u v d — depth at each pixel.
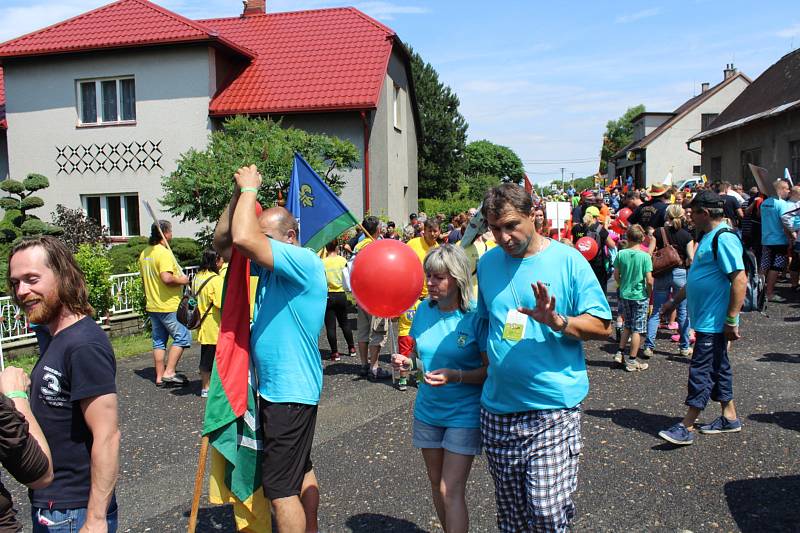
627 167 56.62
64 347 2.49
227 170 12.26
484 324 3.25
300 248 3.22
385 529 3.92
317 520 3.70
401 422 5.96
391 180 19.53
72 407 2.50
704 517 3.93
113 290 10.93
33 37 18.33
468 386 3.24
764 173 11.51
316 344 3.27
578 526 3.87
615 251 11.19
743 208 13.45
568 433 2.90
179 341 7.57
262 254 3.04
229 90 17.89
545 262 2.92
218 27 21.36
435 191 46.25
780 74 22.83
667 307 5.63
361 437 5.59
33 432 2.33
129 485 4.79
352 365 8.41
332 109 16.75
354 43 18.97
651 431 5.46
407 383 7.28
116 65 17.80
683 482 4.43
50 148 18.30
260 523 3.32
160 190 17.77
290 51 19.25
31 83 18.25
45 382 2.48
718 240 4.89
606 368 7.65
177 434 5.91
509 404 2.93
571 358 2.91
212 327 6.89
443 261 3.27
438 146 46.06
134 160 17.84
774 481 4.38
